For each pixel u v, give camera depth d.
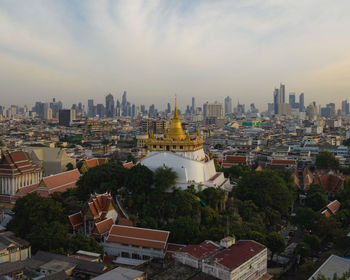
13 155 195.38
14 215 150.88
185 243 118.38
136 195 142.38
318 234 138.25
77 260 102.44
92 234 125.06
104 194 137.38
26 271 99.75
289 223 158.38
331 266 94.69
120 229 122.31
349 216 145.62
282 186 160.50
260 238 112.00
